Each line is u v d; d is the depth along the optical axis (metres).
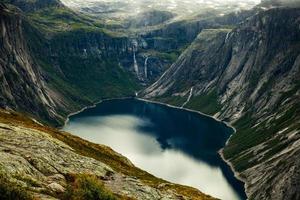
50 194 47.56
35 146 68.31
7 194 38.03
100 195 49.66
